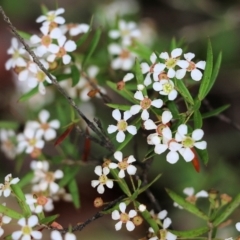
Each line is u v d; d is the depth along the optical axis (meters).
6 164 0.62
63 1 0.68
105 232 0.58
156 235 0.45
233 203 0.46
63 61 0.47
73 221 0.60
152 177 0.58
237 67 0.62
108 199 0.60
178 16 0.70
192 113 0.45
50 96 0.56
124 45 0.54
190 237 0.46
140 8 0.69
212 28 0.63
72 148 0.50
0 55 0.65
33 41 0.47
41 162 0.50
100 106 0.58
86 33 0.48
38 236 0.43
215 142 0.61
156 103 0.44
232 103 0.62
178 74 0.44
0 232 0.44
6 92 0.62
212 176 0.56
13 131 0.54
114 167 0.44
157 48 0.60
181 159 0.58
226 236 0.54
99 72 0.53
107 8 0.63
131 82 0.52
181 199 0.46
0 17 0.68
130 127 0.45
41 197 0.45
